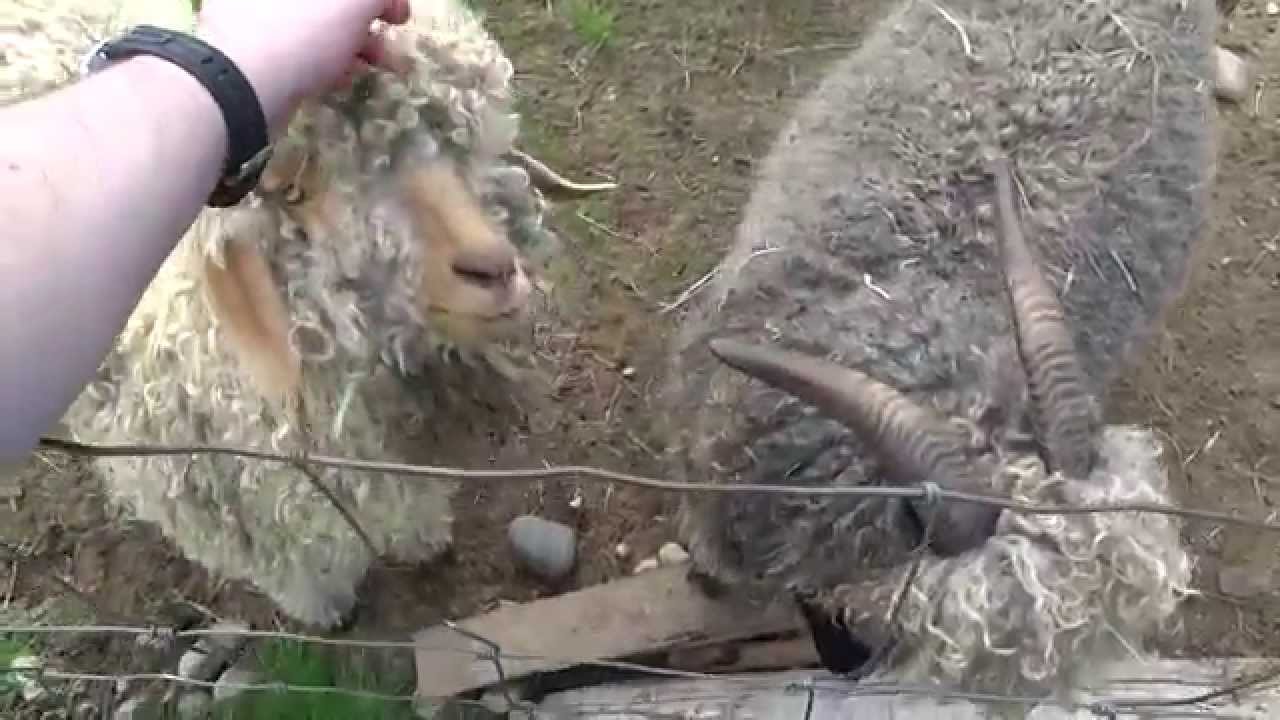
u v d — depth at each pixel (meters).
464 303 0.69
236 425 0.81
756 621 1.04
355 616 1.11
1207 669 1.08
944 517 0.71
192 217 0.41
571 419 1.20
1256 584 1.15
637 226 1.29
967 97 0.94
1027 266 0.76
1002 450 0.77
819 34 1.38
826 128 1.01
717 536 0.93
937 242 0.89
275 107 0.46
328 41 0.49
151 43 0.42
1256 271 1.29
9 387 0.34
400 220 0.68
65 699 1.06
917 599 0.76
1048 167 0.91
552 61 1.36
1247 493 1.20
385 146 0.66
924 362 0.83
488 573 1.14
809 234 0.93
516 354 0.81
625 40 1.37
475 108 0.69
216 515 0.90
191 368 0.79
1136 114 0.94
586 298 1.26
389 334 0.72
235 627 1.11
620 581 1.09
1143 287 0.93
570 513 1.17
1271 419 1.23
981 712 0.95
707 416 0.92
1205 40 1.03
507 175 0.73
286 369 0.71
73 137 0.37
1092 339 0.89
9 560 1.13
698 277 1.27
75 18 0.85
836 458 0.82
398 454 0.85
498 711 1.03
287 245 0.69
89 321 0.36
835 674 0.95
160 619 1.11
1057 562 0.72
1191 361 1.25
